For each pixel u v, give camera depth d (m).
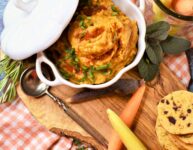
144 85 0.52
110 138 0.52
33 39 0.48
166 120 0.51
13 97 0.57
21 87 0.55
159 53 0.53
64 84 0.51
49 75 0.54
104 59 0.48
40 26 0.47
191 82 0.58
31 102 0.55
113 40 0.47
